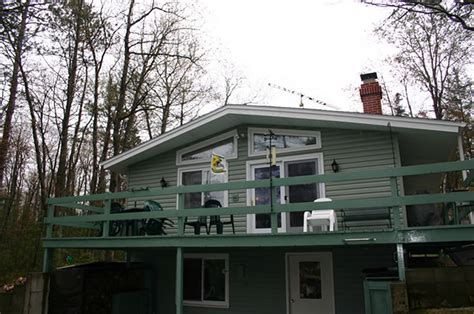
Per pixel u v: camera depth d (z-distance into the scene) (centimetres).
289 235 635
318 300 830
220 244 683
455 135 788
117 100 1652
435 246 705
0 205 1772
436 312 496
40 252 1552
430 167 559
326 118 811
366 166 816
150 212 757
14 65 1370
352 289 800
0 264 1485
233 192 938
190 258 997
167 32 1714
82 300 795
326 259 841
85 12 1482
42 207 1526
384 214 732
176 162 1031
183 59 1859
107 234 800
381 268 721
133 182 1081
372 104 1002
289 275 869
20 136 1950
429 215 758
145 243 752
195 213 712
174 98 1952
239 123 962
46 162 1830
